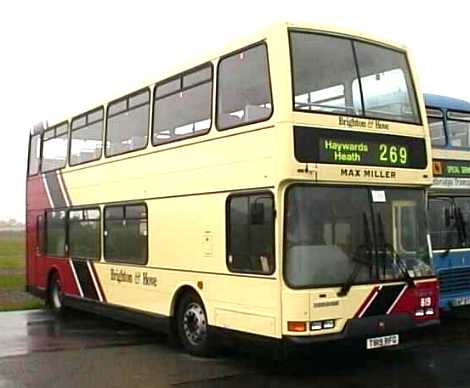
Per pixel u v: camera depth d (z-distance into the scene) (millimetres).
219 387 8023
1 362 9664
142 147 11484
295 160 8070
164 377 8586
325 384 8078
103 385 8219
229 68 9273
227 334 9008
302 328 7863
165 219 10664
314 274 8062
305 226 8117
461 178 12516
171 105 10688
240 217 8820
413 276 8859
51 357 10031
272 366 9141
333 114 8484
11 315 15273
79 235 14000
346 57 8898
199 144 9812
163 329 10695
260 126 8492
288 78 8203
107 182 12750
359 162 8617
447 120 12516
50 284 15625
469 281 12312
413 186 9180
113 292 12453
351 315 8211
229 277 8977
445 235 12102
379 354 9844
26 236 17250
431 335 11500
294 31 8438
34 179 16641
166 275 10586
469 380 8195
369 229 8570
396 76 9383
